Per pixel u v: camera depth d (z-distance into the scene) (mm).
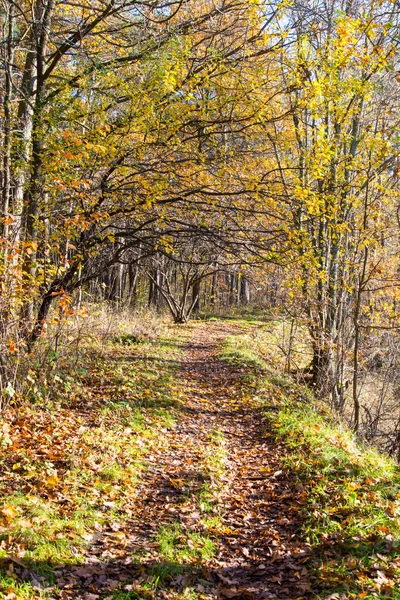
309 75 9500
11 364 8117
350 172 12742
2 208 8711
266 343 21547
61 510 5281
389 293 11586
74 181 8594
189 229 10625
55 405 8719
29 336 8695
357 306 10930
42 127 9891
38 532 4707
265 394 11789
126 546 4938
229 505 6188
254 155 11070
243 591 4348
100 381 10945
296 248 9672
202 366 15820
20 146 9633
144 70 9156
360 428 11758
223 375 14500
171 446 8117
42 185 9789
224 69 9367
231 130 10062
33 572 4180
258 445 8602
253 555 5027
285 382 13484
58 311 9609
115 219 11953
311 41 9766
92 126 9914
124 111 10117
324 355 12859
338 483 6156
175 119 9344
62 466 6383
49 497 5500
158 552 4895
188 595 4219
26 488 5582
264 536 5391
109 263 11539
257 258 9875
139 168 10289
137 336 18328
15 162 9344
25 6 11102
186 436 8781
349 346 13508
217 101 9656
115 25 10930
